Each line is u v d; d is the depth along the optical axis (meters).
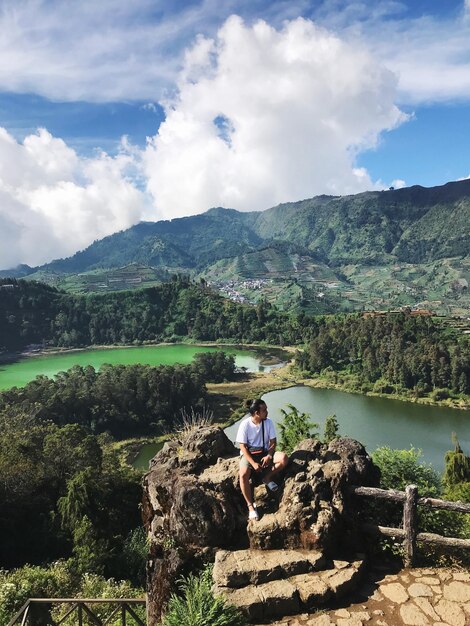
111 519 39.03
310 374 169.25
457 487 34.16
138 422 113.75
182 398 123.75
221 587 6.70
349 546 7.66
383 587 7.01
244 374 173.50
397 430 106.25
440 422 112.69
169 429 113.62
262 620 6.38
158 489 9.17
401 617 6.34
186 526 8.00
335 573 6.99
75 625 15.55
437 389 137.12
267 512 8.05
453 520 9.83
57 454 48.25
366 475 8.50
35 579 22.11
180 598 6.79
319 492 7.87
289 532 7.55
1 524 36.16
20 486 40.59
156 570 8.55
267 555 7.31
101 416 109.06
